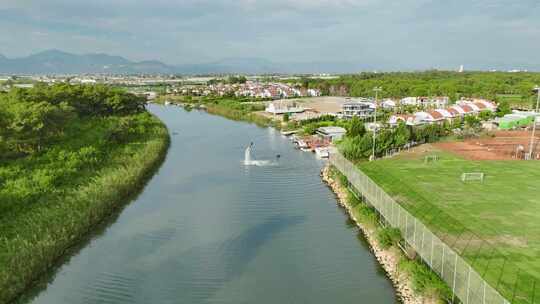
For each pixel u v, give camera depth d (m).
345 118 161.00
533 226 48.50
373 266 45.69
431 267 37.88
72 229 50.62
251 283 42.66
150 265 46.62
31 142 82.38
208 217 61.44
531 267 38.00
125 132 106.19
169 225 58.19
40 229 47.16
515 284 34.78
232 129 153.25
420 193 62.44
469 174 71.25
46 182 60.34
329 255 48.69
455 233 46.62
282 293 40.62
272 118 173.75
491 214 52.78
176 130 149.62
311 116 169.62
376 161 88.12
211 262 47.28
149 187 76.25
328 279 43.12
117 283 42.75
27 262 41.66
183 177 83.38
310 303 38.78
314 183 79.88
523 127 137.88
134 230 56.25
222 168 91.56
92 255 48.81
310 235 54.62
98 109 145.62
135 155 87.19
